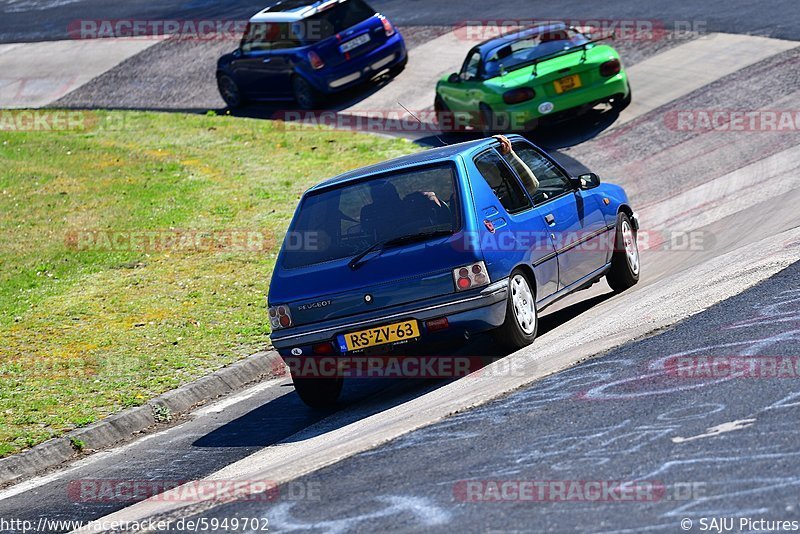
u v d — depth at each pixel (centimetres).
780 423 1992
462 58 8106
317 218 3112
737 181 4947
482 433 2280
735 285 3091
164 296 4575
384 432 2495
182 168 6794
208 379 3628
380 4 10125
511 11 9031
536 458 2055
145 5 11725
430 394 2877
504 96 6178
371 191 3095
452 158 3091
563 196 3466
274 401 3397
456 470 2072
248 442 2920
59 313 4447
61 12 11994
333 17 7881
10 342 4134
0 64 10412
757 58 6619
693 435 2014
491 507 1847
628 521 1706
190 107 8562
